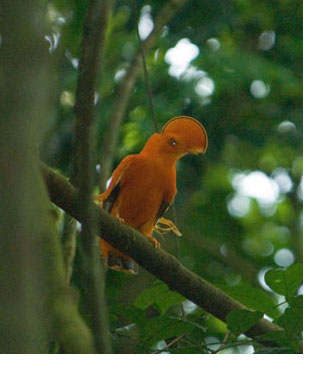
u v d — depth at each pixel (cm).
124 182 977
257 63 1689
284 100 1775
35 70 325
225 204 1936
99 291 457
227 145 1786
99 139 1391
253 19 1800
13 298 301
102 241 980
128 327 795
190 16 1708
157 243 992
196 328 801
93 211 513
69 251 788
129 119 1609
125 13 1664
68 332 376
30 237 312
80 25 1295
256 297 860
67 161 1201
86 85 540
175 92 1653
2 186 313
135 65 1237
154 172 970
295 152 1781
